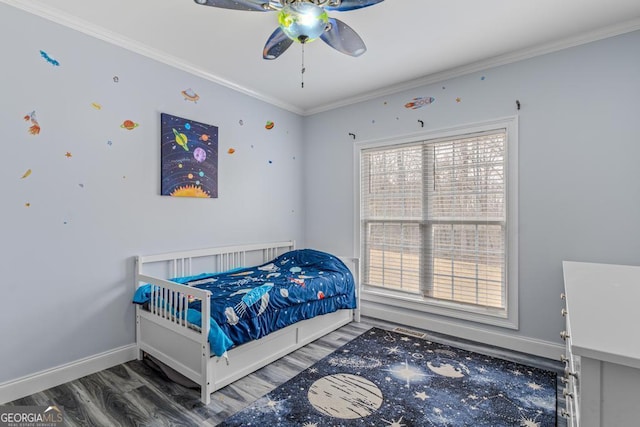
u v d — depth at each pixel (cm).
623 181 224
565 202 245
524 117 262
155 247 265
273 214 373
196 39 242
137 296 244
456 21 217
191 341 203
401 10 205
